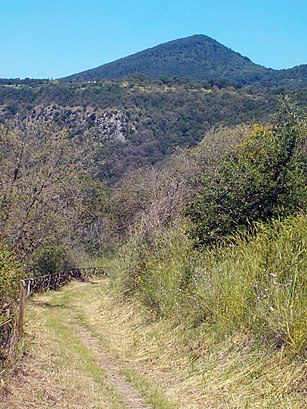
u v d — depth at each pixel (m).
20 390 6.63
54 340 10.70
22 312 8.85
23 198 18.31
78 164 20.30
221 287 9.75
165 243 14.20
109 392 7.78
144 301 12.84
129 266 15.46
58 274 27.62
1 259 8.27
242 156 12.25
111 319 13.88
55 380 7.59
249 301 8.55
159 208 16.31
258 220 11.26
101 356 10.34
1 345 7.74
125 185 39.28
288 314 7.39
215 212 11.95
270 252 9.49
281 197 11.15
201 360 8.59
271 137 12.07
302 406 6.09
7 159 18.55
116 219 38.66
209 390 7.45
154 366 9.34
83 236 38.38
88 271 34.41
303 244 8.88
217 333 8.86
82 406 6.75
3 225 17.53
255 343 7.85
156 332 10.80
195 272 11.18
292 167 11.47
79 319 14.75
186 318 10.33
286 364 6.95
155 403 7.29
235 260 10.46
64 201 20.20
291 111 12.40
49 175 18.86
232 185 11.75
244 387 7.09
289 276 8.41
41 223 18.86
